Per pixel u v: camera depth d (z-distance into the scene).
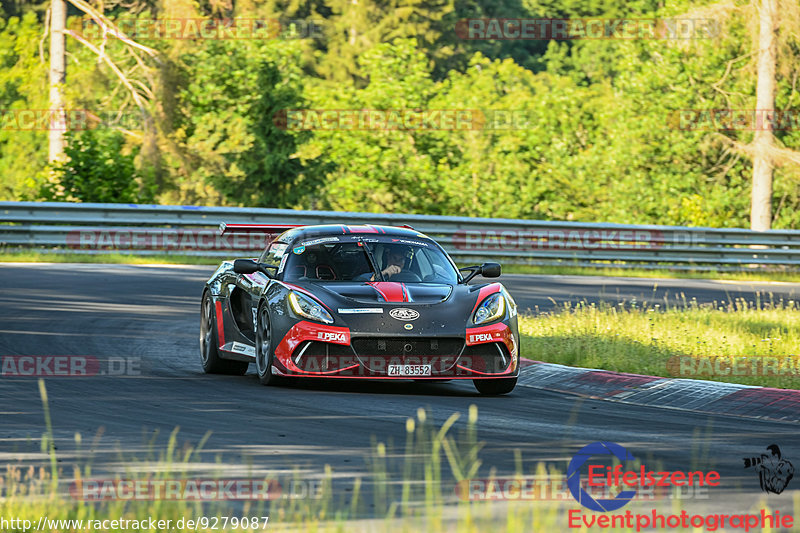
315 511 15.27
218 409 25.02
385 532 14.09
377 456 19.62
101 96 134.50
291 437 21.50
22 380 28.89
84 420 23.12
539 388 31.44
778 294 66.50
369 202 133.50
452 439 21.56
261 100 136.12
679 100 140.00
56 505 14.68
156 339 38.84
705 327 42.56
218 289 33.19
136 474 17.67
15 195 146.88
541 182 147.12
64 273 59.56
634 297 60.47
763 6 105.56
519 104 152.62
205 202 140.75
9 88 147.62
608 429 23.38
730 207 138.25
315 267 30.67
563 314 47.47
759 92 106.94
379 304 28.36
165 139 133.38
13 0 163.38
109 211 70.69
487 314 28.86
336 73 198.25
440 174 136.50
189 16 131.12
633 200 142.62
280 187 139.38
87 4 130.38
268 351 28.98
